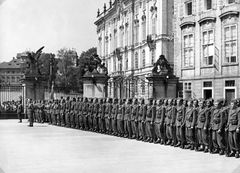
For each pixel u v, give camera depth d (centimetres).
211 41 4303
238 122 2064
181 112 2455
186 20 4616
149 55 7381
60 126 4203
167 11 6838
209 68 4306
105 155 2131
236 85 3972
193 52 4541
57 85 5741
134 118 2920
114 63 9681
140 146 2519
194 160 1977
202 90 4372
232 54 4062
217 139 2170
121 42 9250
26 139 2886
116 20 9550
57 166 1806
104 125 3400
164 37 6812
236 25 4000
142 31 7912
